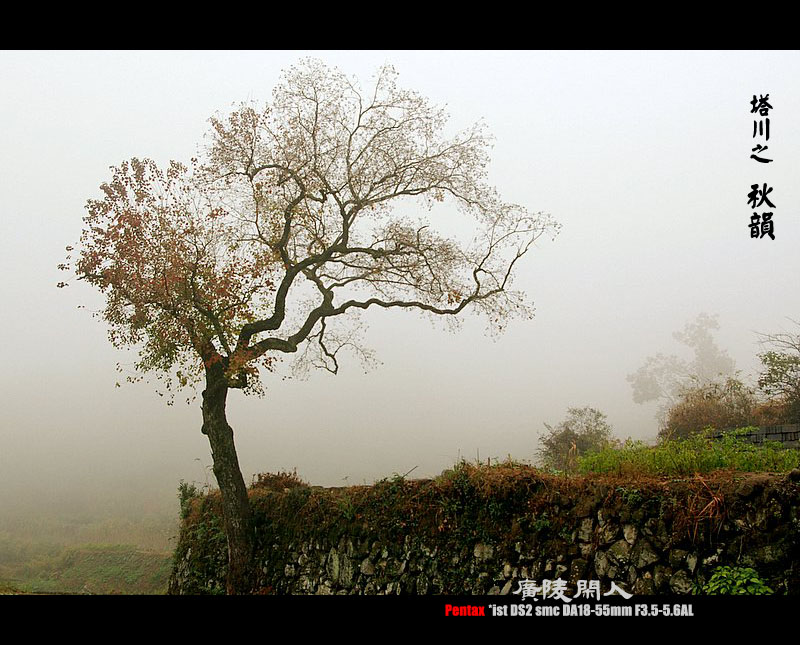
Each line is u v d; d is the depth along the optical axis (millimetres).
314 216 13523
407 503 9383
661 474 7531
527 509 8023
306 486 12367
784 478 6129
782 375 17500
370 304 14133
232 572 11898
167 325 11891
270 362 12352
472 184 13750
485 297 13719
